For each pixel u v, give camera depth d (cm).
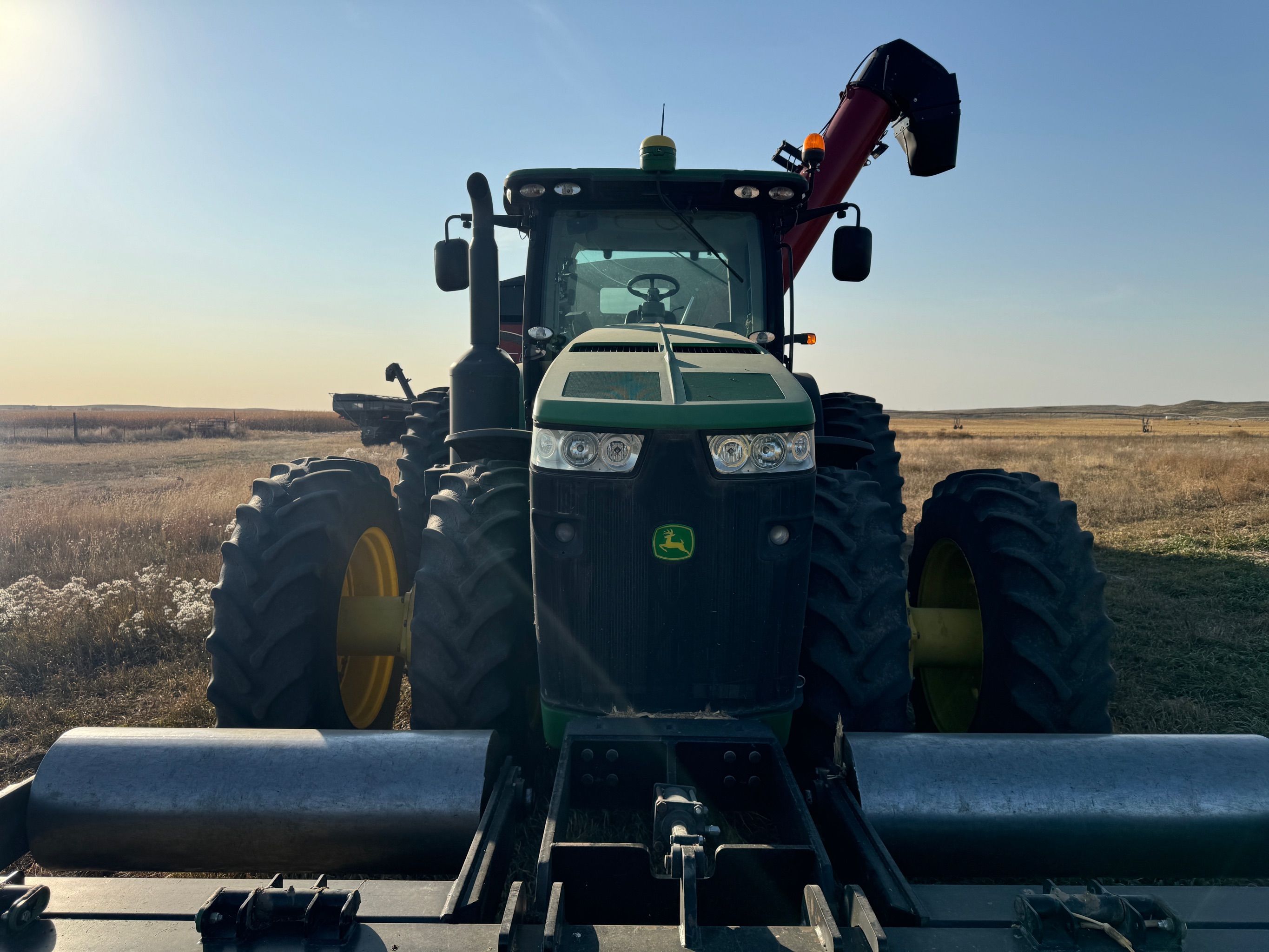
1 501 1146
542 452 234
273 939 151
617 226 369
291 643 283
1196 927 158
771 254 372
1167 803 199
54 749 210
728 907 169
